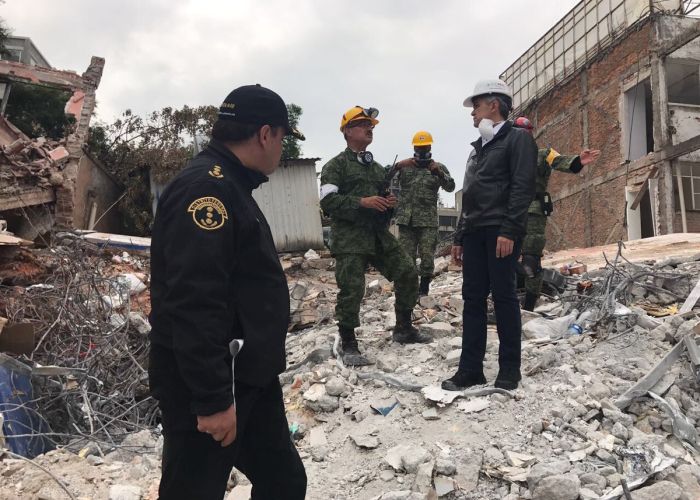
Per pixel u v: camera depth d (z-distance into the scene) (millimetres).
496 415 3117
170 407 1647
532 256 5289
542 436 2949
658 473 2611
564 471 2602
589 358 3867
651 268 5387
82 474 2949
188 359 1486
